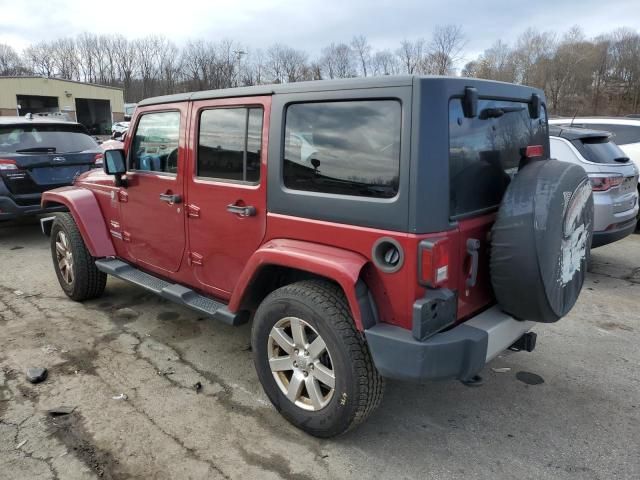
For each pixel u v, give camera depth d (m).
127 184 4.12
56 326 4.38
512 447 2.85
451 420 3.10
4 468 2.61
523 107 3.12
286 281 3.16
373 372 2.58
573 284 2.77
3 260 6.51
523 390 3.45
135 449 2.78
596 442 2.89
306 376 2.80
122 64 71.81
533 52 51.94
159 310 4.76
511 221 2.45
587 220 2.77
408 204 2.32
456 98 2.45
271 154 2.90
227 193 3.20
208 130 3.33
